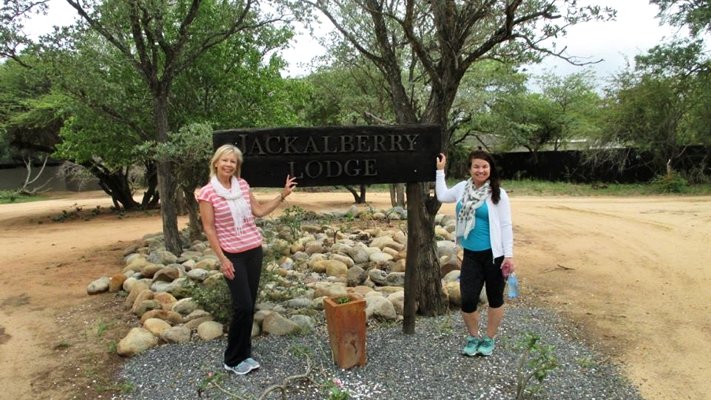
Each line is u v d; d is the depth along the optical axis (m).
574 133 28.09
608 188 20.56
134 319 5.25
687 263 7.09
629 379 3.76
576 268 7.11
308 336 4.52
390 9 5.71
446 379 3.67
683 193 17.50
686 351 4.26
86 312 5.59
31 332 5.05
